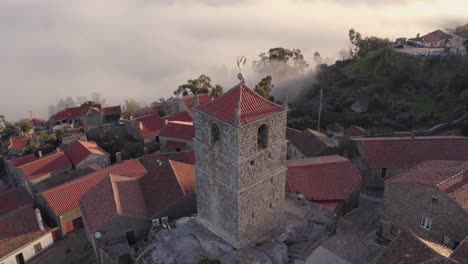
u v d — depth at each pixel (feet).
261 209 122.31
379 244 137.80
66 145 292.61
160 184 164.45
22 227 159.84
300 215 141.08
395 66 328.70
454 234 121.49
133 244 149.18
